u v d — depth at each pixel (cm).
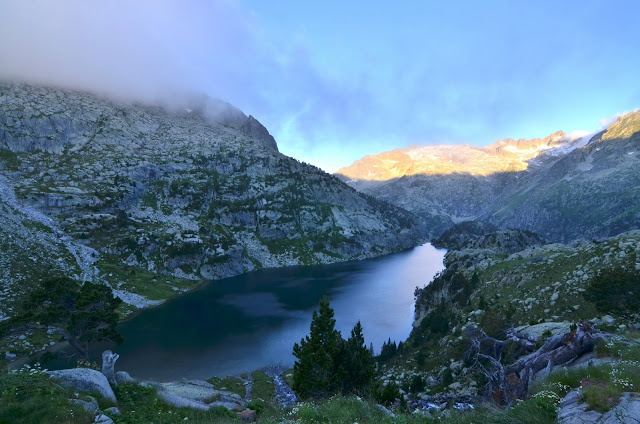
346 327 9688
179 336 9031
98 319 5191
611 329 3922
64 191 17988
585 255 6175
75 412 1358
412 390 4481
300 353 2995
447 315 7631
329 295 13550
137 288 12538
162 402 1941
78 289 5881
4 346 7138
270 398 5612
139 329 9531
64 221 15712
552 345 1964
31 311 5191
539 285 6041
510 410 1056
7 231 11694
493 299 6725
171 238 17150
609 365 1259
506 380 1906
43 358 5716
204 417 1838
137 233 17125
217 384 6191
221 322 10219
